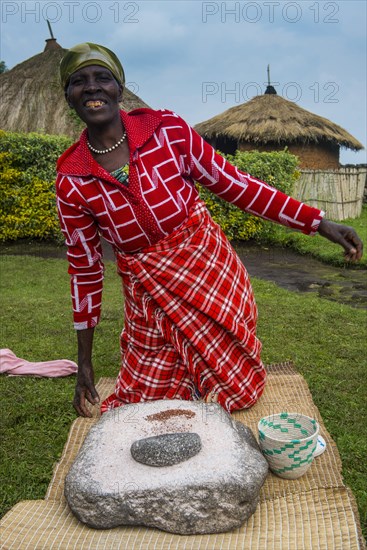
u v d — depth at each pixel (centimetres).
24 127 1644
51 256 1105
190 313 316
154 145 301
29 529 248
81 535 245
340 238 307
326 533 241
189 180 319
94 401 344
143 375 332
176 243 310
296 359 496
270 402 362
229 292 323
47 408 403
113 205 300
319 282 879
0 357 464
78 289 335
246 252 1163
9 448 354
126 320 338
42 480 321
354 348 526
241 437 277
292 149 1753
